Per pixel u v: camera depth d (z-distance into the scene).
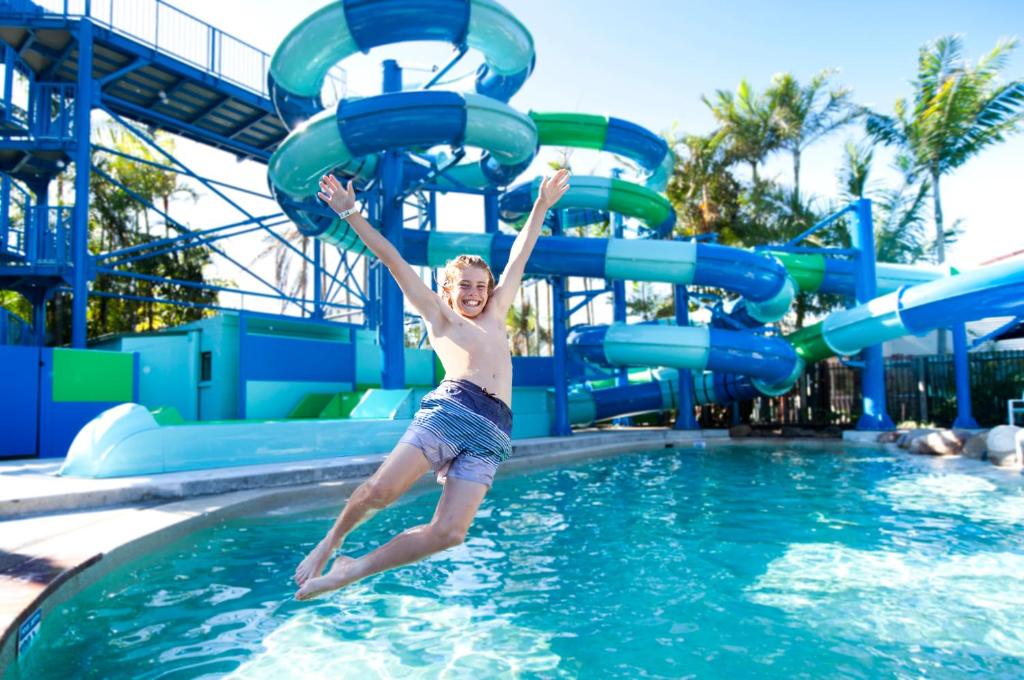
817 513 6.55
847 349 15.30
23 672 2.86
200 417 12.80
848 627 3.46
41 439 9.63
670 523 6.14
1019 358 15.16
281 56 10.55
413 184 12.42
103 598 3.89
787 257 17.39
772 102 22.38
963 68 18.34
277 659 3.04
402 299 12.68
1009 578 4.32
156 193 24.41
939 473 9.24
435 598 3.97
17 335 13.30
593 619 3.61
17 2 12.63
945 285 12.55
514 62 11.13
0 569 3.65
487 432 2.50
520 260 3.02
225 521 5.94
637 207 15.55
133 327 24.25
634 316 27.31
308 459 8.87
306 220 12.56
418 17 10.05
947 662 3.01
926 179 19.70
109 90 15.38
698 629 3.46
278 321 13.75
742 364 14.66
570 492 8.02
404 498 7.26
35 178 14.45
